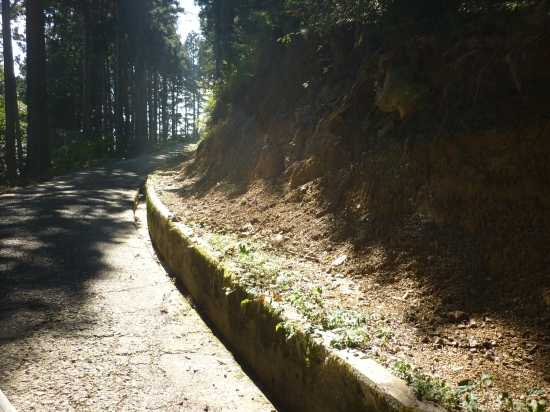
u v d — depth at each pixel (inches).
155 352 169.5
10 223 382.0
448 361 133.6
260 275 193.0
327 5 352.5
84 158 1074.1
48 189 600.4
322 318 147.3
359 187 255.3
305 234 259.0
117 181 710.5
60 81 1589.6
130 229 379.9
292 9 418.9
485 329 148.5
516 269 165.3
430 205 211.2
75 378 148.9
